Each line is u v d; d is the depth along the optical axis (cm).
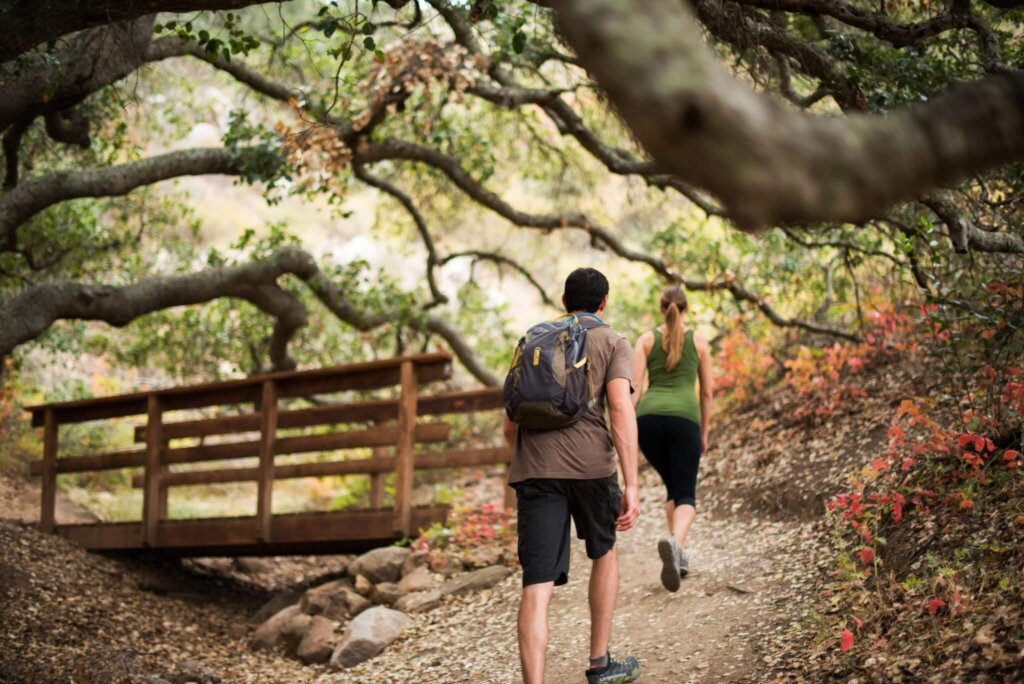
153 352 1140
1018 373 413
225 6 338
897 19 503
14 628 564
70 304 723
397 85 746
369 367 720
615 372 355
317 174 806
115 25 588
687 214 1147
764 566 482
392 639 525
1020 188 465
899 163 141
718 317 985
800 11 393
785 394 827
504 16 445
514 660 442
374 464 720
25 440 1107
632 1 142
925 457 477
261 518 743
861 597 380
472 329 1248
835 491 553
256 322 1109
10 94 602
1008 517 376
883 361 755
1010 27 508
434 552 628
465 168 976
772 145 131
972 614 324
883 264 788
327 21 425
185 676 516
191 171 775
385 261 2106
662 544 443
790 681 334
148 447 808
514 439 378
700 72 133
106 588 699
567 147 1077
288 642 577
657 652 404
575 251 1280
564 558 344
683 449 482
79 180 714
